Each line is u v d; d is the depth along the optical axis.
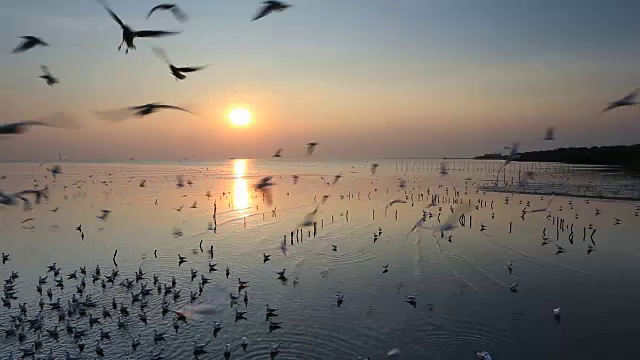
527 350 36.69
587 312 43.72
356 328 40.69
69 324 41.16
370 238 77.31
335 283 52.94
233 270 58.97
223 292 50.47
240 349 37.56
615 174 178.25
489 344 37.62
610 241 72.44
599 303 45.94
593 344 37.56
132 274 58.00
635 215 94.44
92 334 40.28
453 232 81.25
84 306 45.59
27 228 88.69
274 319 42.84
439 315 43.12
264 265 61.03
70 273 58.44
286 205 119.19
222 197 136.62
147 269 60.09
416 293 49.03
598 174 179.12
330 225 90.31
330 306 45.81
